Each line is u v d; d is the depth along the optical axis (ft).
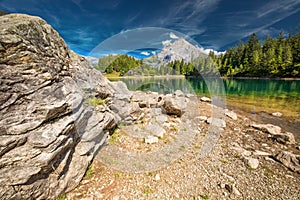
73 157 11.55
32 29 9.50
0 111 7.37
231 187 11.78
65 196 10.39
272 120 29.58
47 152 8.79
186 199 11.13
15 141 7.76
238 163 15.16
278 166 14.49
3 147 7.36
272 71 137.18
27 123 8.30
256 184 12.40
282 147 18.81
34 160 8.34
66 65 13.07
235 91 66.95
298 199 10.99
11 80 7.87
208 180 12.92
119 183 12.19
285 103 42.68
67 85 12.02
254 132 23.36
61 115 10.53
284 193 11.50
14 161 7.75
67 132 10.58
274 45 177.47
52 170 9.55
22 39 8.54
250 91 66.39
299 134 23.26
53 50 11.48
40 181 8.89
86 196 10.71
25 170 8.05
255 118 30.83
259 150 18.12
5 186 7.48
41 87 9.37
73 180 11.10
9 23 8.52
